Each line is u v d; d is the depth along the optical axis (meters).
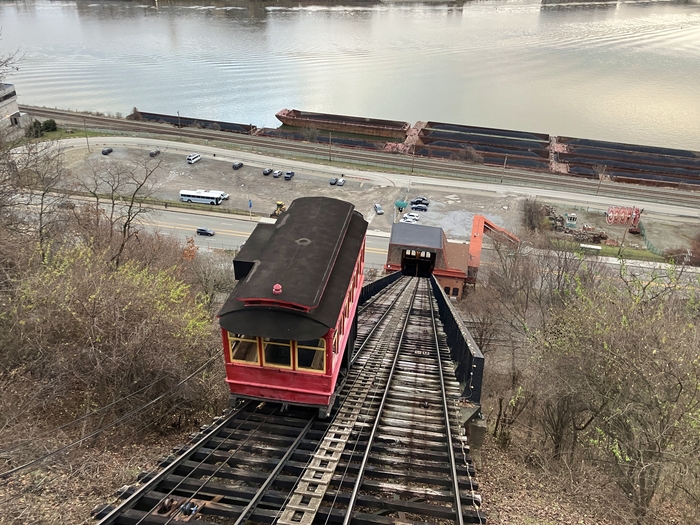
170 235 49.28
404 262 50.09
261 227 15.71
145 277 19.48
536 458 17.94
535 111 117.12
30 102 112.69
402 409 14.26
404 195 72.44
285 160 83.50
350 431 12.55
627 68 149.62
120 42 171.12
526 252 45.41
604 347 15.43
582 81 137.75
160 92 125.12
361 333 21.80
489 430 21.08
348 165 83.12
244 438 12.18
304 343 12.53
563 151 94.25
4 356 15.57
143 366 15.67
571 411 18.58
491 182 78.25
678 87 132.88
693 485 15.77
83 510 10.61
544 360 19.34
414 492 10.34
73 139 84.50
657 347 15.11
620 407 15.35
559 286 32.59
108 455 13.47
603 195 75.38
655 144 100.88
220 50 165.88
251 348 12.93
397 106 119.69
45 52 155.00
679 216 69.31
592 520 13.26
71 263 18.64
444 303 25.80
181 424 16.16
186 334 17.17
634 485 15.02
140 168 76.12
